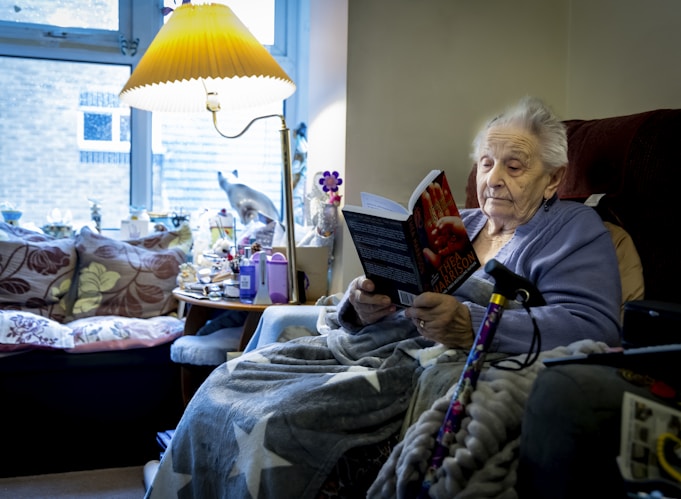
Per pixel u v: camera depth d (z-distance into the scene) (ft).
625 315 3.49
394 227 4.08
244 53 6.70
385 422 4.40
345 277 7.77
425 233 4.17
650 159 5.07
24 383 7.68
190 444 4.77
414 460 3.47
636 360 3.09
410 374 4.57
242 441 4.23
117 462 8.08
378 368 4.76
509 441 3.47
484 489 3.22
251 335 7.36
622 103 7.39
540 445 3.03
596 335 4.39
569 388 2.95
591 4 7.82
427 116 7.83
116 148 9.98
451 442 3.42
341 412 4.25
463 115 7.97
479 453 3.30
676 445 2.71
